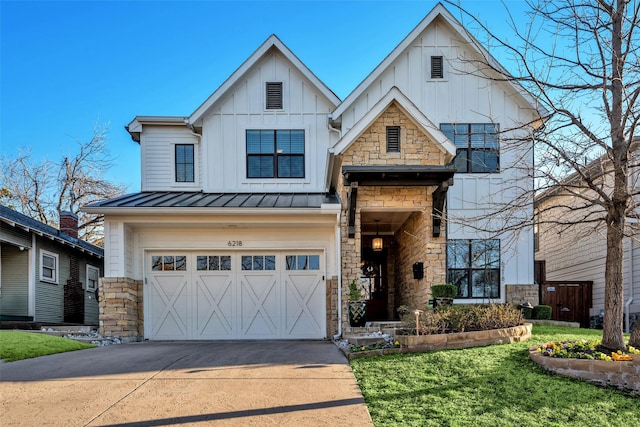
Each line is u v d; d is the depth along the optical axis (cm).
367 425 446
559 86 654
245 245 1170
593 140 664
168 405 501
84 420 457
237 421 454
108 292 1083
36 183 2683
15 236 1292
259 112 1384
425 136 1112
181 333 1148
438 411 485
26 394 543
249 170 1372
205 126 1373
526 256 1237
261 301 1169
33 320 1352
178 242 1161
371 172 986
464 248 1230
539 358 648
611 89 657
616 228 652
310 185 1370
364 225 1459
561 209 1523
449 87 1309
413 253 1232
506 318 856
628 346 685
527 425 453
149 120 1384
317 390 556
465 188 1249
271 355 779
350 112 1318
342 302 1089
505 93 1302
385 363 682
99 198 2739
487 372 620
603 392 554
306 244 1175
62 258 1545
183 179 1402
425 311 905
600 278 1433
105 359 746
